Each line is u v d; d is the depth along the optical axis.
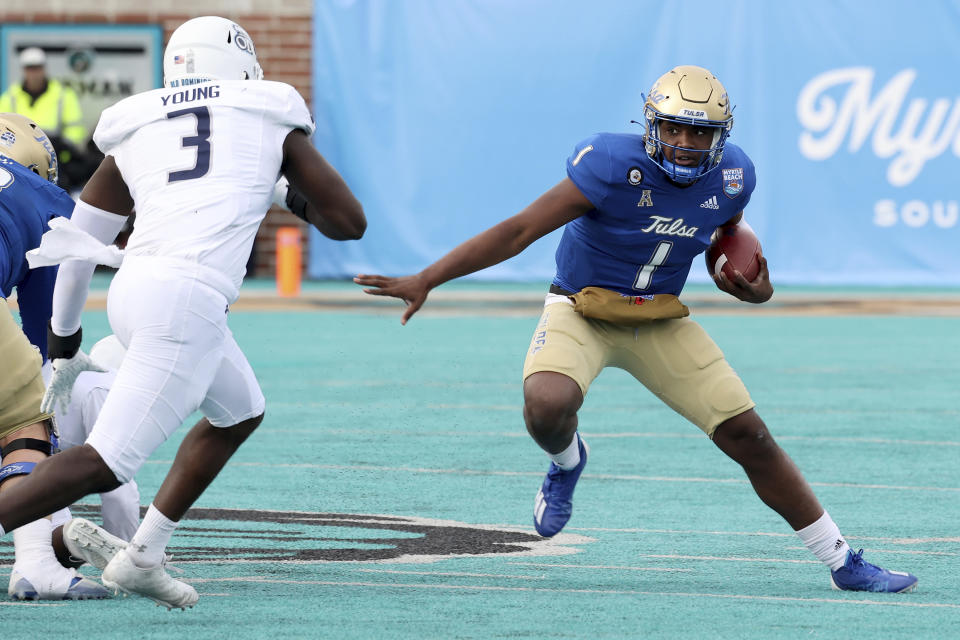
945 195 63.09
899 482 22.44
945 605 14.62
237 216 13.22
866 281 63.22
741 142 62.91
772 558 17.16
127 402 12.78
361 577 15.82
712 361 16.14
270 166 13.55
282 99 13.72
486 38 63.00
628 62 62.53
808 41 62.56
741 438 15.81
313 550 17.34
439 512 19.92
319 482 22.12
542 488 17.27
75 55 65.94
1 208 15.46
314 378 34.81
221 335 13.20
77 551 13.46
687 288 63.28
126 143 13.61
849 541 18.11
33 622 13.54
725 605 14.52
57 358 13.91
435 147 63.56
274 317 49.62
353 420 28.53
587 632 13.27
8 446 15.06
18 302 16.42
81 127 61.66
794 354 40.59
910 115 62.91
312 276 65.81
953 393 33.16
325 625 13.48
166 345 12.83
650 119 15.21
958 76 62.62
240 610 14.09
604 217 15.70
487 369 36.75
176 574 15.79
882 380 35.34
